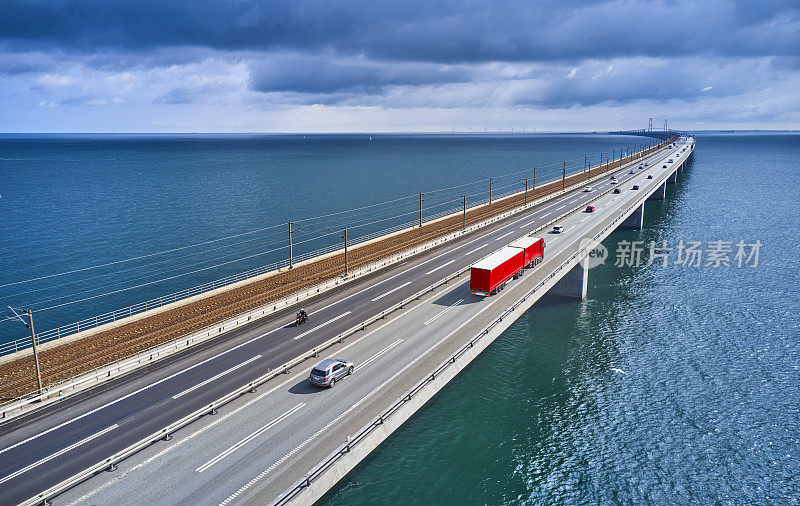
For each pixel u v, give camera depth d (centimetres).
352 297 5938
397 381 3912
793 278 8300
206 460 3025
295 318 5303
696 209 14750
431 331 4841
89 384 3941
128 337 4928
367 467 3809
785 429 4422
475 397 4803
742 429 4422
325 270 7056
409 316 5253
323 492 2864
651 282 8162
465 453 4009
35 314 7462
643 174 17175
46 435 3303
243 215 14638
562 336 6175
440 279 6525
